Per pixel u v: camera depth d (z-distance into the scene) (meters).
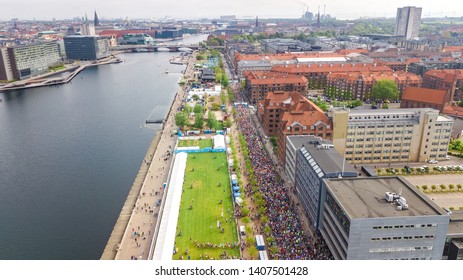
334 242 116.94
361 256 104.75
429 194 167.12
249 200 159.38
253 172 182.50
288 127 191.75
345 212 105.50
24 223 159.50
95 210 168.88
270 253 124.06
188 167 196.62
